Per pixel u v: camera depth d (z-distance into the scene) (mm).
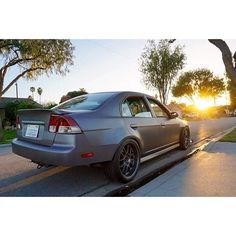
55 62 17562
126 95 4418
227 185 3680
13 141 4246
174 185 3748
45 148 3488
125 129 3982
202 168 4602
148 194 3453
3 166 5203
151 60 27312
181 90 51438
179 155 5953
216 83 51000
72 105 4145
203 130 13375
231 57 8750
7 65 16484
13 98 36250
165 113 5539
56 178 4273
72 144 3293
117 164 3779
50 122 3504
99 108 3840
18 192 3652
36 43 16141
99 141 3547
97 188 3781
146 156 4652
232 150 6273
